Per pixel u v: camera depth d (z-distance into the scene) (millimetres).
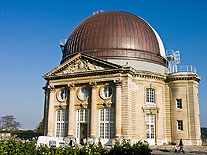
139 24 60344
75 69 53375
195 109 51312
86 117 51375
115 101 48219
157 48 59781
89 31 59375
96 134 49062
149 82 52000
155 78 52594
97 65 51188
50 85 55656
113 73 49125
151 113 50625
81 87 52625
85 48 57750
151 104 51344
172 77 52969
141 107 50312
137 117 49625
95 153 21688
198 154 36125
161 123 51719
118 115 47062
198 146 47344
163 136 51469
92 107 49938
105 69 49531
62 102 54406
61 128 53844
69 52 60750
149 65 55531
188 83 52250
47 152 21594
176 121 51625
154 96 52250
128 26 58312
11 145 22266
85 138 49688
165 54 64062
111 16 60938
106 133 48625
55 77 55094
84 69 52219
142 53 56094
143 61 55219
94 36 57906
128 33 57094
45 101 61031
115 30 57344
